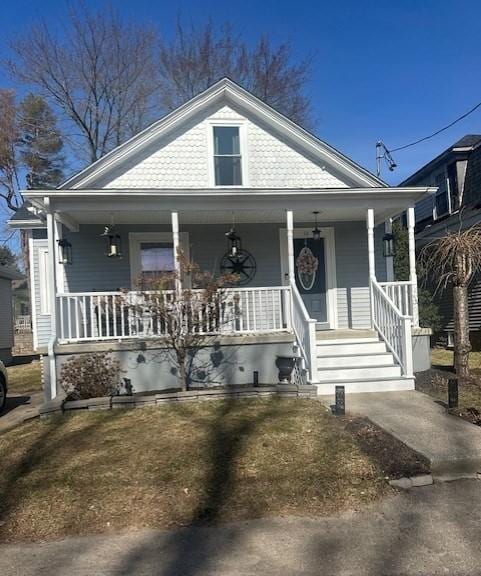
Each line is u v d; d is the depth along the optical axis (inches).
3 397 352.2
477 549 140.6
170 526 160.7
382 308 375.2
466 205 605.6
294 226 469.7
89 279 450.6
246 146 450.9
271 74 1088.2
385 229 471.5
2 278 682.2
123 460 209.8
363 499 174.9
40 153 1130.0
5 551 149.2
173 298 315.9
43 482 192.4
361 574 129.6
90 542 152.4
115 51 1016.2
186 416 269.4
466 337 356.8
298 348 354.3
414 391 323.6
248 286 463.8
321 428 242.2
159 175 438.6
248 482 187.2
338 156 450.3
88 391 309.7
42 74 994.7
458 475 195.8
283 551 142.7
